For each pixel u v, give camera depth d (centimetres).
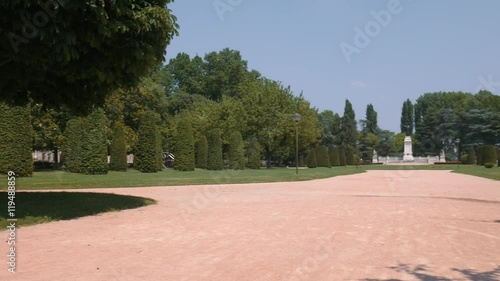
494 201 1650
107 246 784
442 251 755
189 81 8881
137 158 3694
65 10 960
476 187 2431
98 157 3084
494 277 589
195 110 6366
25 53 1015
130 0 1110
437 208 1405
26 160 2597
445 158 8956
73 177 2594
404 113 11175
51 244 800
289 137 5431
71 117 3338
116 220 1118
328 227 1010
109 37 1058
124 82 1320
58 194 1512
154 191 2033
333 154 7131
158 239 855
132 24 1088
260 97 5294
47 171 3669
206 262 666
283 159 7200
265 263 662
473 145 7856
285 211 1309
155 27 1152
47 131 3769
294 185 2602
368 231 957
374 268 634
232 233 926
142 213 1258
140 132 3706
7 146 2559
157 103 5456
